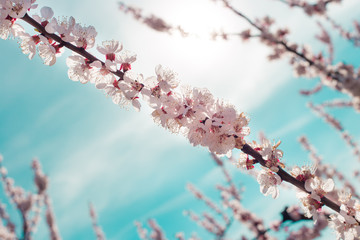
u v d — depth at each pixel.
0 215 1.49
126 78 0.52
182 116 0.51
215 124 0.50
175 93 0.52
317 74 1.03
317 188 0.51
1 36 0.52
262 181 0.53
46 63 0.53
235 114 0.51
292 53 1.05
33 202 1.51
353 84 0.78
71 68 0.53
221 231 1.67
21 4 0.51
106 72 0.53
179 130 0.52
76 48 0.52
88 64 0.53
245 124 0.51
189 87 0.52
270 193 0.53
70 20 0.52
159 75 0.53
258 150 0.52
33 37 0.53
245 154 0.53
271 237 1.23
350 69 0.90
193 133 0.52
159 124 0.52
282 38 1.07
